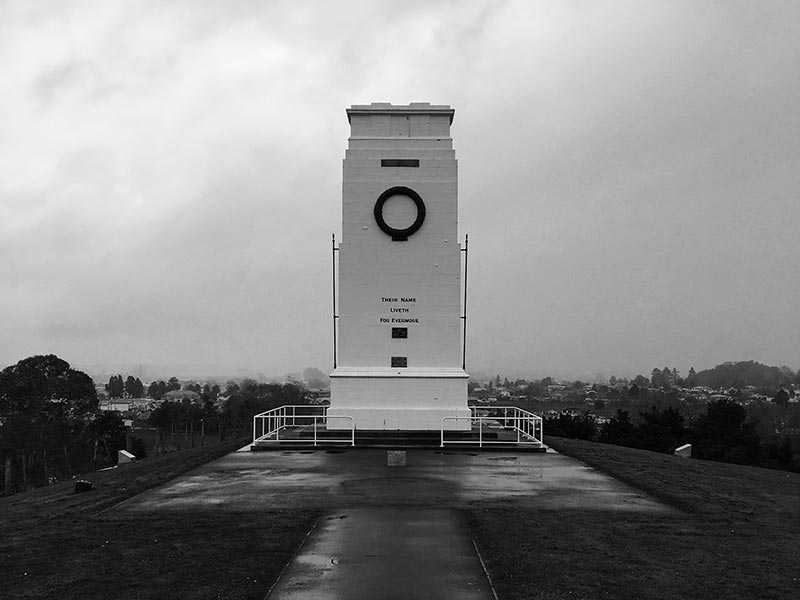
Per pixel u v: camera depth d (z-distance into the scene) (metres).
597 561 12.19
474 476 20.05
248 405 95.44
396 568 11.85
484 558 12.34
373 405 28.11
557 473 20.77
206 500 17.00
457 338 28.56
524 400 160.62
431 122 29.27
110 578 11.46
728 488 19.98
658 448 50.31
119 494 18.47
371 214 28.81
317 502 16.56
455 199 28.86
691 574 11.63
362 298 28.59
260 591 10.82
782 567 12.12
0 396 68.88
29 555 12.80
